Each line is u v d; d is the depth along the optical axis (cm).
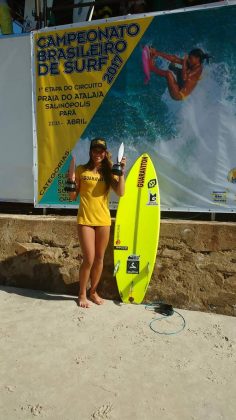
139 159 447
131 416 255
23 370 305
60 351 331
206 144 429
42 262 463
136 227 428
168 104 438
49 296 448
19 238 472
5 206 580
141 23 438
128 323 380
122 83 452
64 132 478
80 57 463
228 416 255
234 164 422
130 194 438
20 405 265
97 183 403
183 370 305
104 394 277
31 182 502
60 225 456
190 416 255
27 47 482
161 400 271
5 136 506
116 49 449
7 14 650
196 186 437
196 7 418
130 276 425
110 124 461
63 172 482
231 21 410
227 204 428
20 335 358
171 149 442
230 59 413
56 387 284
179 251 419
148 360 318
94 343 344
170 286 421
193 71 426
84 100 467
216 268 407
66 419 252
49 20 592
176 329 369
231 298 402
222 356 324
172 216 489
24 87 491
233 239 402
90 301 431
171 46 431
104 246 412
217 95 421
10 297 444
